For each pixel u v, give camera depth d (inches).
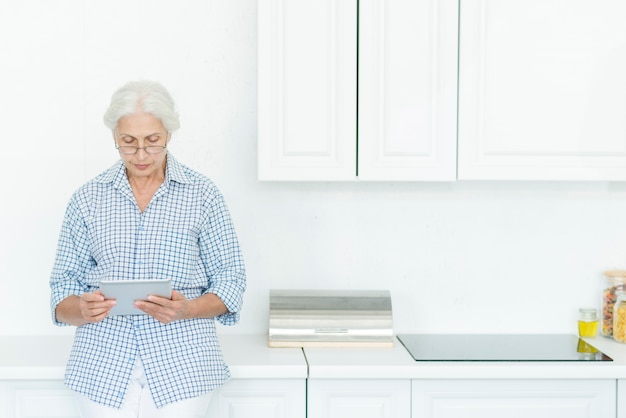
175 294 79.7
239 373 93.4
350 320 104.0
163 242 83.7
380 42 99.4
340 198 110.9
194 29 108.2
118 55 107.7
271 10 99.0
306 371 94.0
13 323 109.0
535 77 99.9
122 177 85.2
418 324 112.6
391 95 99.7
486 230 111.9
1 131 107.3
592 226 112.5
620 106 100.4
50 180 108.0
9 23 106.6
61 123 107.7
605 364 95.7
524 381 96.6
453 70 99.6
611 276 109.3
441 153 100.4
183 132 109.0
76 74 107.4
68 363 85.6
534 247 112.3
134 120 80.0
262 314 111.5
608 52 100.0
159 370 82.4
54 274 86.6
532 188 111.7
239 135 109.6
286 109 99.7
